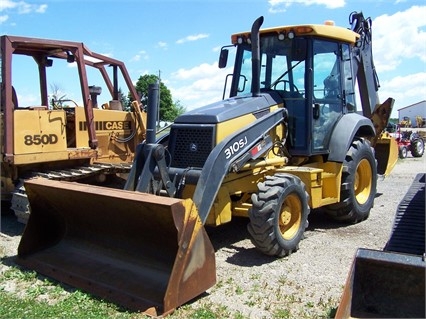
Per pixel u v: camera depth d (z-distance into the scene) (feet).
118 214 14.52
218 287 14.52
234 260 17.12
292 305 13.35
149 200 13.02
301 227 18.08
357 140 22.76
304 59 20.01
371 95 27.25
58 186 15.37
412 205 15.94
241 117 18.22
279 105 20.21
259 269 16.17
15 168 21.63
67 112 24.26
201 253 13.37
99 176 23.13
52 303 13.42
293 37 19.86
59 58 26.96
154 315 12.28
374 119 27.43
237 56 22.29
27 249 16.62
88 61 26.48
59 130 22.06
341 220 22.61
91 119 23.36
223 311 12.86
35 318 12.37
